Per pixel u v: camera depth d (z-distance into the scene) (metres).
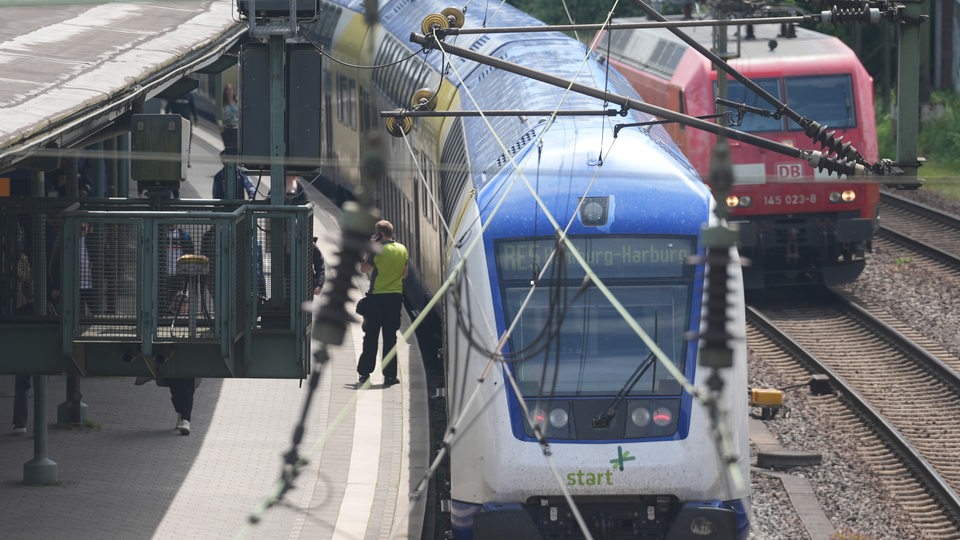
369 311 62.94
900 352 73.62
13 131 34.50
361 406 60.50
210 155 121.50
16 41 54.28
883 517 51.75
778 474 55.41
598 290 43.78
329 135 109.00
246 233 44.44
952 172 128.75
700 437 42.44
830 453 58.25
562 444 42.31
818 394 67.00
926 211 107.56
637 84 94.75
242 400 61.38
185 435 55.88
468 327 43.62
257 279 44.75
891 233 100.56
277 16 46.84
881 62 157.12
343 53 100.31
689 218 44.88
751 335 78.19
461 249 45.41
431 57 70.88
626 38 101.88
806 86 86.12
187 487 49.50
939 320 80.31
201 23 62.78
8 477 49.84
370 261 63.00
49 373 42.91
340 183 104.44
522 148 47.94
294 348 44.66
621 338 43.50
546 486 42.06
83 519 45.62
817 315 82.69
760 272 85.75
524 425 42.44
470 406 42.94
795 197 85.00
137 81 44.62
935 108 144.88
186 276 42.56
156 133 44.56
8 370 42.84
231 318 42.06
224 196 69.25
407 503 48.88
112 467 51.47
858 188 84.88
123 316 42.69
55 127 36.59
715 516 42.25
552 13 137.25
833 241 84.94
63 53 50.66
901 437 59.03
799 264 86.88
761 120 85.69
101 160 72.19
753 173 84.88
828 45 88.12
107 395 61.78
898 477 56.66
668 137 56.47
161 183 44.78
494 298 43.53
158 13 67.38
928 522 52.44
